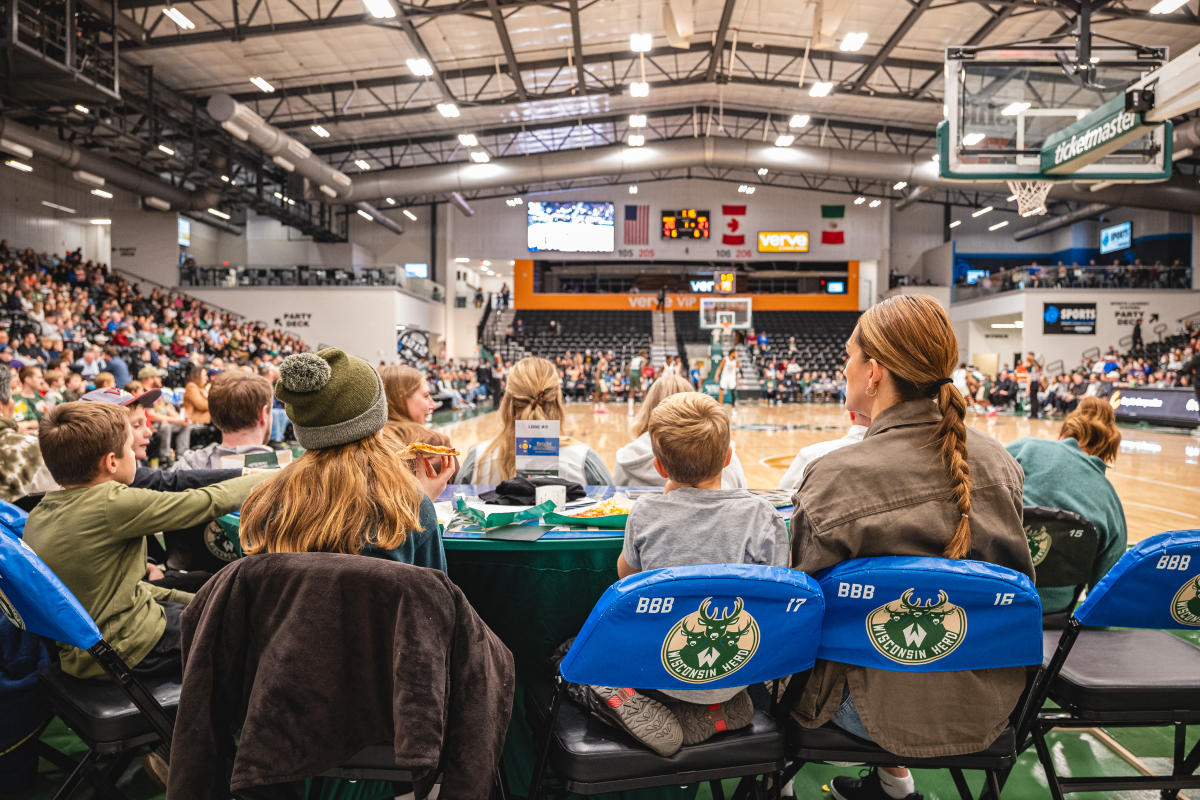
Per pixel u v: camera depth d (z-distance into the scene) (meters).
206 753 1.09
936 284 28.52
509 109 19.50
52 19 9.46
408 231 28.53
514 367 2.57
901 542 1.26
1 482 2.43
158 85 15.09
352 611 1.11
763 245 29.11
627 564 1.53
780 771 1.42
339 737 1.11
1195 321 21.41
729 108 21.44
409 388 2.54
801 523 1.33
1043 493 2.07
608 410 19.16
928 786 2.04
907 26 13.01
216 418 2.55
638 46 11.70
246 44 13.70
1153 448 10.58
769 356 26.94
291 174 19.25
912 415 1.35
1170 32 13.06
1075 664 1.62
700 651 1.19
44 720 1.87
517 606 2.00
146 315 16.83
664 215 29.11
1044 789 2.00
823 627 1.27
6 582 1.24
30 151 14.76
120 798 1.64
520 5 11.73
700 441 1.46
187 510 1.67
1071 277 21.81
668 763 1.34
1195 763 1.75
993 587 1.20
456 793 1.13
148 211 22.06
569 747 1.35
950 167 8.20
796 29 15.08
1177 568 1.36
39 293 14.44
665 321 30.58
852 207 29.14
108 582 1.63
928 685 1.28
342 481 1.28
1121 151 7.83
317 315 22.14
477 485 2.67
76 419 1.65
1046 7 11.69
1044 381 17.95
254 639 1.14
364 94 17.12
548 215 29.03
